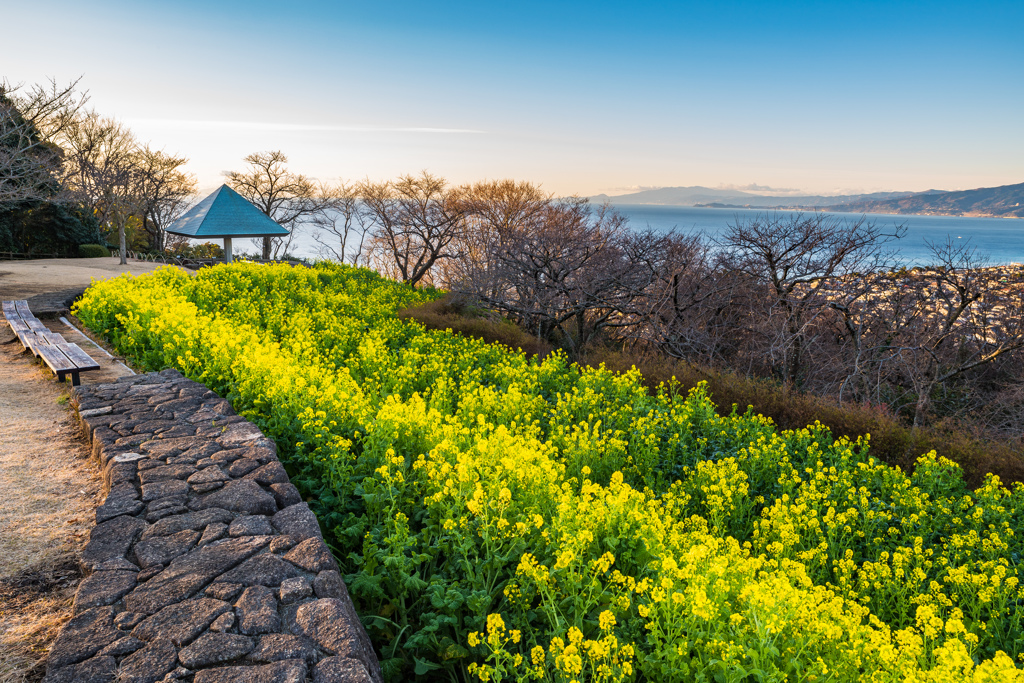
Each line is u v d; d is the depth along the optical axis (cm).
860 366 1251
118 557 311
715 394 1005
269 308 1420
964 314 1262
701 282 1445
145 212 3759
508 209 2625
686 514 549
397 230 3297
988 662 262
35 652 278
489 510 396
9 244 2778
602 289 1450
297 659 241
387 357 1000
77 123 3170
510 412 751
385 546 383
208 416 537
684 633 304
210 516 354
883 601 408
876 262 1259
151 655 241
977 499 629
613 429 725
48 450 529
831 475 609
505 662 314
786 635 295
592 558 353
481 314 1592
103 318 1095
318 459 475
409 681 323
